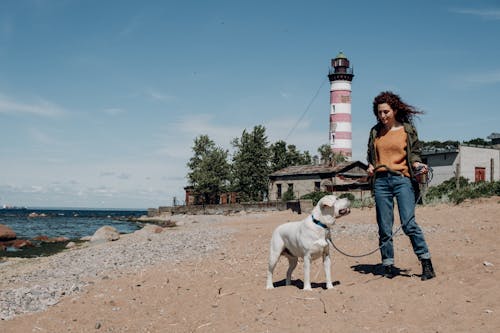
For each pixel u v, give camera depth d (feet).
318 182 170.71
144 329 24.29
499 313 19.66
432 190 97.14
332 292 25.22
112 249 61.41
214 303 26.55
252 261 39.65
